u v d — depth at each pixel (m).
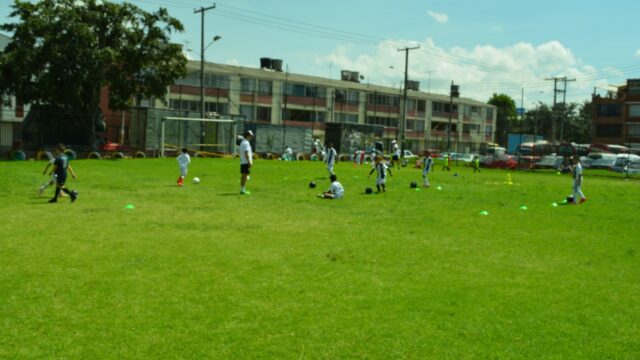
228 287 7.71
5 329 6.02
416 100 87.75
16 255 9.22
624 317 6.95
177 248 10.08
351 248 10.55
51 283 7.67
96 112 42.44
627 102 81.62
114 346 5.66
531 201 20.88
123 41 40.69
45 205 15.38
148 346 5.68
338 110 78.06
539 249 11.10
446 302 7.32
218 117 48.88
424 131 88.50
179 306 6.88
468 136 95.88
